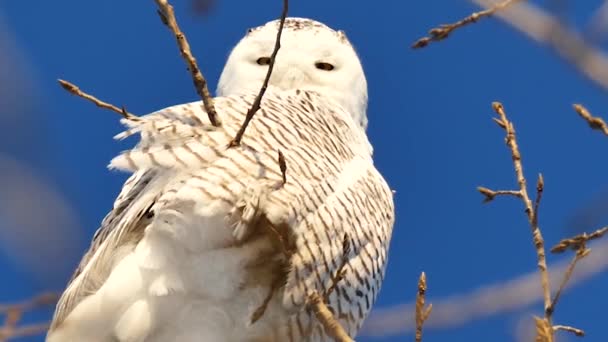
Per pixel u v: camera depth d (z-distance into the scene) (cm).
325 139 830
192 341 686
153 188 707
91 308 657
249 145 736
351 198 791
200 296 688
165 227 670
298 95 914
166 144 718
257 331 723
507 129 693
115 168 707
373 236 815
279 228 708
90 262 688
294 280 725
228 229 682
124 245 692
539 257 599
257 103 688
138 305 662
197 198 673
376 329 632
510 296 570
